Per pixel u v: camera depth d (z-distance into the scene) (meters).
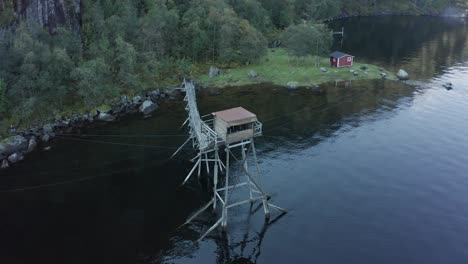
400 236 45.84
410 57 130.38
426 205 51.72
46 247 44.00
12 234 46.03
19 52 72.00
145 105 82.88
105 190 55.06
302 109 84.75
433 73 112.88
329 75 106.69
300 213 50.09
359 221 48.50
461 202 52.41
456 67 119.00
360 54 133.00
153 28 96.38
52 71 75.00
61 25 88.75
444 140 70.31
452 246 44.22
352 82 102.75
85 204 51.88
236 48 112.75
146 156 64.38
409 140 70.19
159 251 43.78
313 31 111.75
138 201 52.72
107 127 75.06
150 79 92.75
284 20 160.25
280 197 53.41
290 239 45.56
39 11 85.75
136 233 46.59
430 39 160.00
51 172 59.31
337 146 67.88
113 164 61.88
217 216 49.81
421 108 85.62
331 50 137.12
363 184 56.47
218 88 97.62
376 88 98.62
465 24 199.00
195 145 67.00
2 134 68.31
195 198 53.62
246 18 133.50
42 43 75.69
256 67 111.81
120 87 87.38
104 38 87.88
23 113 70.38
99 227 47.50
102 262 41.94
